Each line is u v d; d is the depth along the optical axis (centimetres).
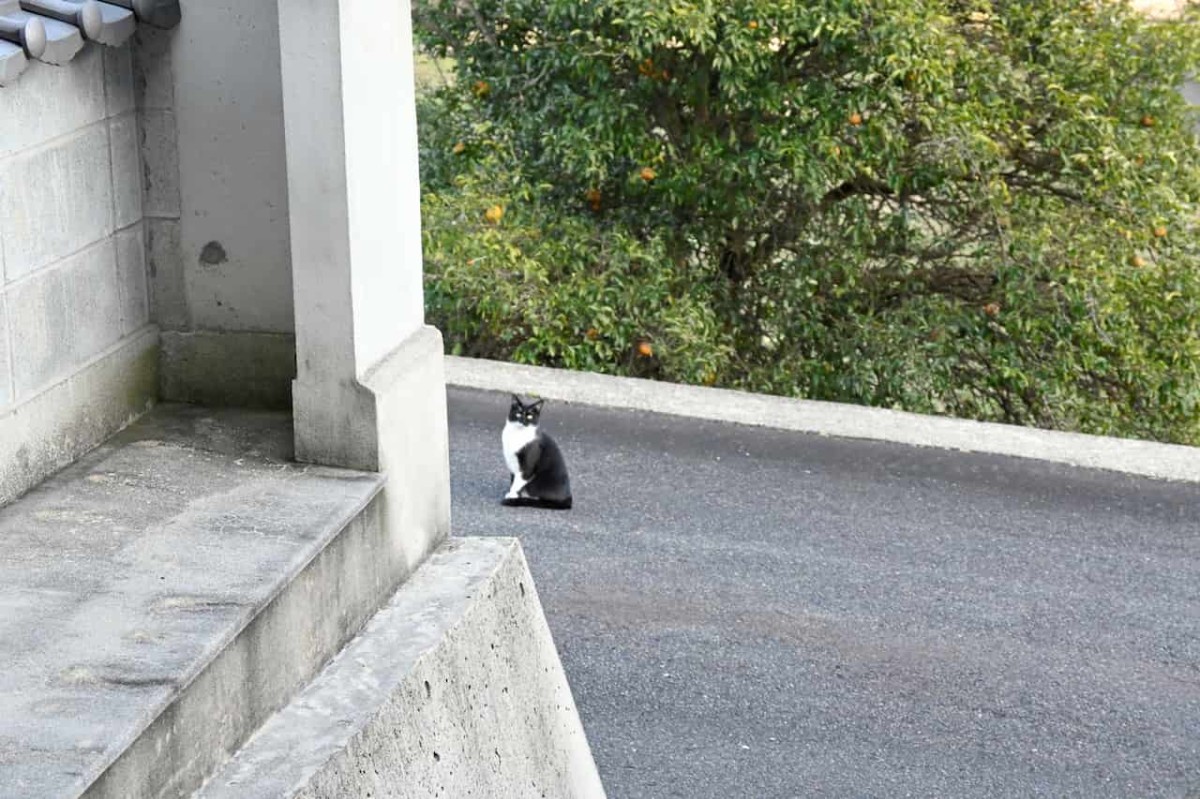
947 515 891
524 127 1247
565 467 891
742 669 727
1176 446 984
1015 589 811
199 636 344
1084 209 1258
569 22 1215
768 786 642
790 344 1309
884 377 1253
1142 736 690
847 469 945
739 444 975
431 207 1191
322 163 416
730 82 1158
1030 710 705
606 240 1216
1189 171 1293
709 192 1230
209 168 464
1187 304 1235
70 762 293
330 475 438
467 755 432
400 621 440
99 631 345
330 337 433
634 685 712
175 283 478
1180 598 809
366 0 422
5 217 402
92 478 430
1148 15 1354
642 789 634
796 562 831
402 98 455
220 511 411
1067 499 913
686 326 1170
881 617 779
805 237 1312
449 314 1177
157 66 457
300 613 391
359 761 373
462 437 988
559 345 1184
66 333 435
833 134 1193
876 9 1141
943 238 1293
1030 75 1280
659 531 862
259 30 449
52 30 405
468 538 503
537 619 505
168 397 489
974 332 1261
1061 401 1277
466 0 1276
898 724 691
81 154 436
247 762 356
